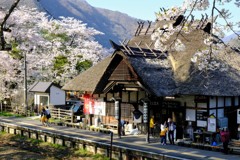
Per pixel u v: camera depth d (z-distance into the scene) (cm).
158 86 2122
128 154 1900
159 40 1612
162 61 2412
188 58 2388
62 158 2119
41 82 3556
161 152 1836
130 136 2306
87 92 2614
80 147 2192
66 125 2742
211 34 933
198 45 2447
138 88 2230
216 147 1888
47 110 2766
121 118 2503
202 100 2128
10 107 3694
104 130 2436
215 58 2273
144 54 2338
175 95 2183
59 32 4200
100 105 2633
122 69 2167
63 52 4103
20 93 3822
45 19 4247
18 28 3083
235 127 2292
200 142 2061
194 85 2148
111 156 1989
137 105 2408
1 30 1611
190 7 1020
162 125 2070
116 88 2325
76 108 3027
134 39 2978
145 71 2150
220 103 2223
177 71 2342
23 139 2566
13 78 3653
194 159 1681
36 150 2339
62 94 3531
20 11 3569
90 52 4134
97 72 2581
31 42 3362
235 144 1928
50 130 2519
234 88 2186
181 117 2236
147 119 2114
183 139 2155
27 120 3048
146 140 2123
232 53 2512
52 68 4100
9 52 3519
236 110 2264
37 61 3928
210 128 2067
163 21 2753
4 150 2344
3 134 2788
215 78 2183
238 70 2423
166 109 2303
